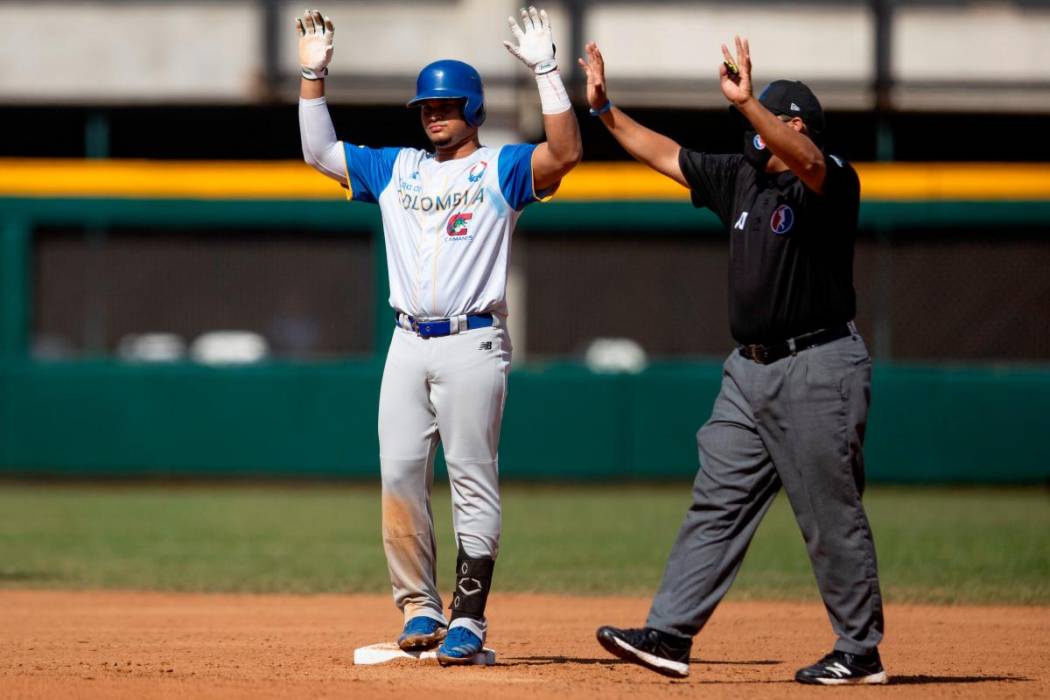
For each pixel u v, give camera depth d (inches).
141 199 2613.2
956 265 2652.6
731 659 893.2
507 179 784.3
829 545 737.0
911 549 1658.5
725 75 687.7
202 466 2605.8
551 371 2613.2
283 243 2687.0
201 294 2679.6
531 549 1685.5
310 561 1583.4
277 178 2613.2
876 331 2640.3
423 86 797.9
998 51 2864.2
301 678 760.3
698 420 2596.0
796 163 692.7
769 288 719.7
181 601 1253.7
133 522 2010.3
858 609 743.1
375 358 2657.5
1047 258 2635.3
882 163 2775.6
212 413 2610.7
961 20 2861.7
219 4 2881.4
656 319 2716.5
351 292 2687.0
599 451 2603.3
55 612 1167.0
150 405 2610.7
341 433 2600.9
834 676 745.0
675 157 767.1
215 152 2974.9
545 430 2608.3
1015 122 2940.5
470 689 720.3
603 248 2719.0
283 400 2608.3
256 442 2603.3
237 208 2613.2
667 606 743.7
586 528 1923.0
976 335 2655.0
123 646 933.8
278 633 1021.2
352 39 2856.8
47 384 2610.7
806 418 721.6
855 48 2869.1
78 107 2893.7
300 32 826.8
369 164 820.6
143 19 2883.9
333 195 2615.7
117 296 2667.3
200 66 2883.9
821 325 722.8
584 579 1413.6
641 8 2854.3
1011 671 845.8
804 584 1387.8
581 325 2721.5
